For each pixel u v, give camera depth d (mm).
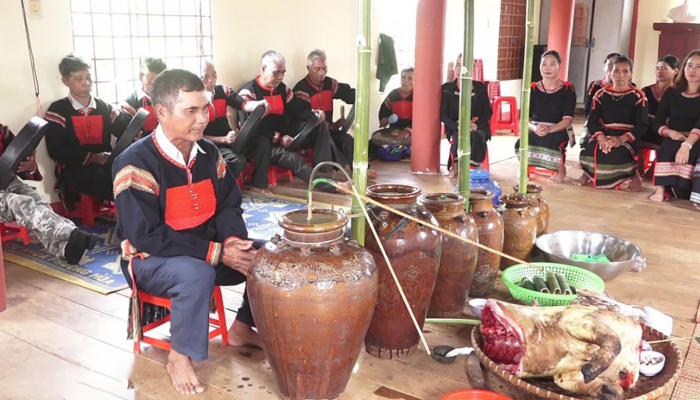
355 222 2283
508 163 6820
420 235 2297
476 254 2734
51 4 4297
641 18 10633
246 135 4883
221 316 2562
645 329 2371
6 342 2609
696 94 5020
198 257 2289
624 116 5543
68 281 3289
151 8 4965
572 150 7805
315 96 5922
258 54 5836
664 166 5082
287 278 1908
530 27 3279
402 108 6871
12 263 3555
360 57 2162
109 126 4391
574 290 2881
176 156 2301
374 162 6828
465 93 2781
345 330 1969
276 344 2004
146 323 2617
